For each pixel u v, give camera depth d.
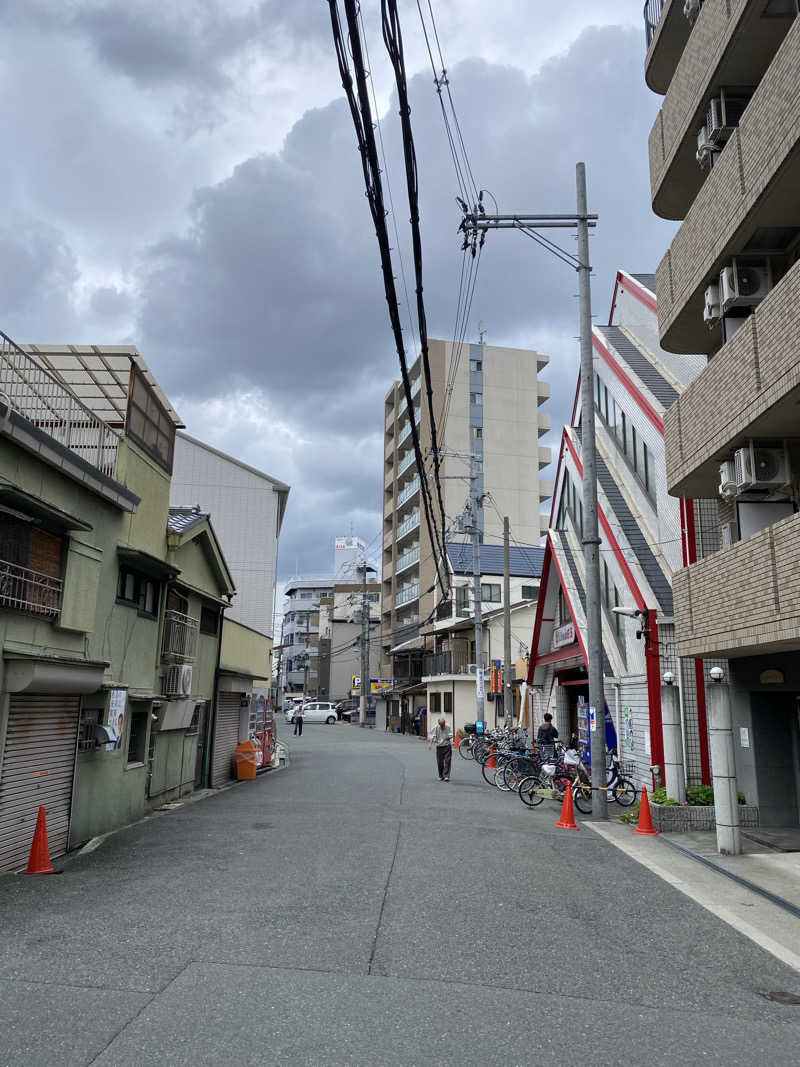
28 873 8.22
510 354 56.12
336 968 5.35
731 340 10.21
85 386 12.95
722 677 10.49
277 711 90.12
